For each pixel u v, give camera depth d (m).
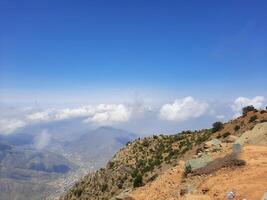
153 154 122.94
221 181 41.25
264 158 46.59
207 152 58.41
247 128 87.81
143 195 52.91
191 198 38.72
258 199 33.62
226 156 48.69
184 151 101.31
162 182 52.69
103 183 127.38
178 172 52.31
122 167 123.50
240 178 40.25
